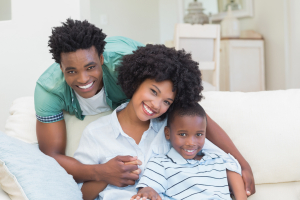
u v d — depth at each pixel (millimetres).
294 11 2998
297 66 3039
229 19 3309
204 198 1054
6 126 1297
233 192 1141
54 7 1688
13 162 897
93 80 1045
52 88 1127
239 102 1315
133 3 3949
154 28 4145
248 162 1240
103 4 3768
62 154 1179
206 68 2697
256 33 3381
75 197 951
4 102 1808
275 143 1239
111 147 1146
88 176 1081
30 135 1246
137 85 1092
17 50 1756
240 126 1269
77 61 981
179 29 2547
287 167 1232
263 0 3357
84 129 1189
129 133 1167
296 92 1355
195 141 1112
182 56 1090
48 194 872
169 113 1160
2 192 930
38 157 980
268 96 1334
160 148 1176
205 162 1145
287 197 1215
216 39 2682
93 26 1028
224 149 1212
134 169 1052
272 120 1262
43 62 1743
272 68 3336
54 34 993
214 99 1343
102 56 1103
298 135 1240
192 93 1083
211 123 1229
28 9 1716
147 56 1053
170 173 1108
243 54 3295
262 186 1261
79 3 1660
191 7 3543
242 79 3316
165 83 1029
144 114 1060
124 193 1060
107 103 1263
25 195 852
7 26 1747
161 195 1080
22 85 1781
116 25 3871
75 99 1195
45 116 1151
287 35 3107
